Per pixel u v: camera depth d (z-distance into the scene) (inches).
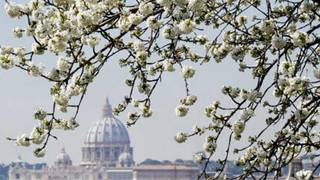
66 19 1509.6
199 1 1451.8
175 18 1476.4
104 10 1523.1
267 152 1572.3
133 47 1589.6
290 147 1663.4
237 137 1621.6
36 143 1544.0
